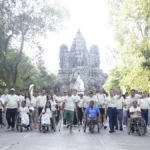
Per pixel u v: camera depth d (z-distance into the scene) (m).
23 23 39.28
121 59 38.41
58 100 26.31
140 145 14.02
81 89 91.12
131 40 36.75
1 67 44.22
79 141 15.38
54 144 14.16
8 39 39.69
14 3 39.03
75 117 24.89
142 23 36.00
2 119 24.19
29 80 70.62
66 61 115.31
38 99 23.48
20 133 19.50
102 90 23.75
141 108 20.88
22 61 53.44
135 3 36.06
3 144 14.09
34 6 40.69
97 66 116.12
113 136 17.83
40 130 20.67
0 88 48.69
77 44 115.44
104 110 23.44
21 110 21.47
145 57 29.86
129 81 37.16
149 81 36.12
